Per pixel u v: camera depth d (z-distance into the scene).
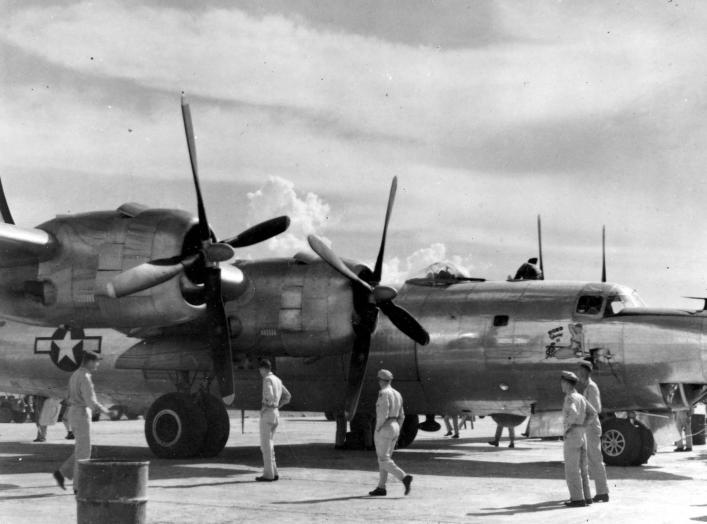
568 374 10.29
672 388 14.86
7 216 16.81
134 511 7.28
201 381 17.05
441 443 22.34
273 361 16.67
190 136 13.85
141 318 14.23
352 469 14.38
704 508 10.01
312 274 15.35
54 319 14.77
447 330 15.98
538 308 15.41
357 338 15.21
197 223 14.38
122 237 14.26
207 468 14.23
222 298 15.20
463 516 9.34
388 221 15.41
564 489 11.79
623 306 15.14
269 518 9.12
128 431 25.80
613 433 14.99
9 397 33.66
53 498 10.48
